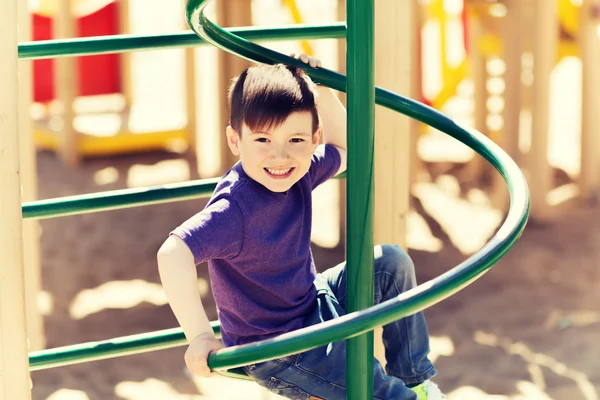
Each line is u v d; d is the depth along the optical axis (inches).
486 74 386.9
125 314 272.7
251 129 97.1
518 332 259.4
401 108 109.7
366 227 93.5
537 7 334.6
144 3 679.1
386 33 140.7
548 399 221.9
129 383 235.1
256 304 103.0
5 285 100.7
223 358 86.9
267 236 100.3
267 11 614.5
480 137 105.0
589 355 244.4
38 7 498.6
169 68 579.2
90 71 474.0
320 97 119.0
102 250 324.5
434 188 384.5
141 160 427.8
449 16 430.0
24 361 102.2
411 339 115.4
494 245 87.5
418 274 297.3
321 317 107.4
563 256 313.9
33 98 463.8
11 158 100.0
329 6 622.5
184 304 90.8
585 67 361.4
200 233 94.3
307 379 104.3
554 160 411.2
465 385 229.3
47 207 118.0
